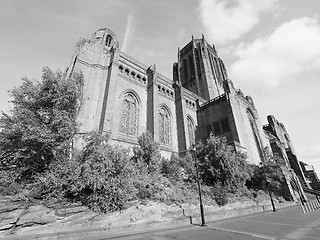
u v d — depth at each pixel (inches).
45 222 417.7
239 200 895.7
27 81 649.6
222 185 923.4
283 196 1318.9
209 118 1685.5
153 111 1266.0
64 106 675.4
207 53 2689.5
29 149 547.5
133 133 1176.8
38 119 600.1
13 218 391.9
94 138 604.1
